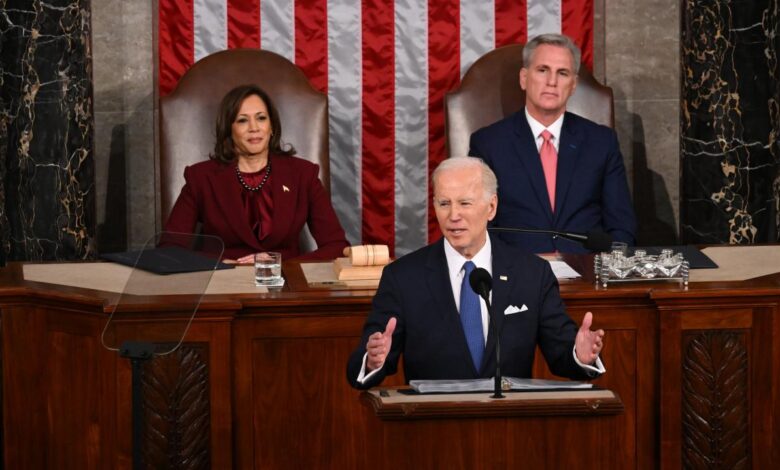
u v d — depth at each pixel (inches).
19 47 868.0
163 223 851.4
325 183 864.9
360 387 491.8
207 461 566.3
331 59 944.9
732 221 907.4
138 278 519.8
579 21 948.6
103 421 576.1
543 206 804.6
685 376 579.5
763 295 574.9
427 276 517.3
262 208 807.1
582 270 647.1
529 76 812.6
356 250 625.0
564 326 516.1
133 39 949.8
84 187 889.5
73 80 876.6
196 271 594.6
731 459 584.1
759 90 895.1
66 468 592.7
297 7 937.5
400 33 946.1
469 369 508.4
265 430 576.1
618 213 810.2
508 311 513.3
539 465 408.2
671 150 983.6
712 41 899.4
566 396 408.8
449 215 510.9
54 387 590.9
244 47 935.7
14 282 608.7
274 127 816.9
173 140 853.8
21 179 877.2
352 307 574.9
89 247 897.5
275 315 570.3
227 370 561.9
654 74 977.5
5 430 594.2
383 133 956.0
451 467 404.5
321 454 580.4
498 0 944.9
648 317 587.5
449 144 877.8
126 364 562.3
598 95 885.2
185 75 866.1
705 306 575.5
